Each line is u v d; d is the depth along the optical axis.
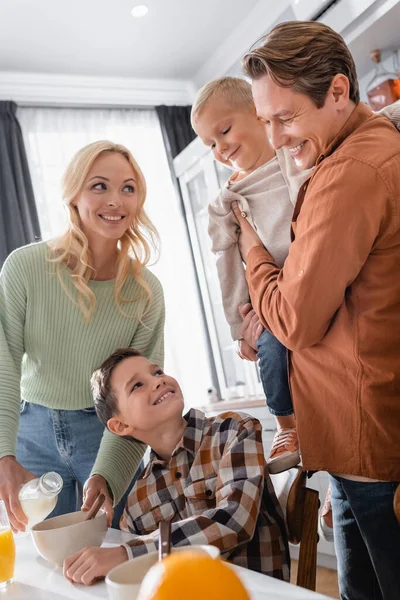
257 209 1.60
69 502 1.74
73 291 1.65
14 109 3.72
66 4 3.21
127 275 1.74
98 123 4.03
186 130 4.23
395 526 1.02
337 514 1.17
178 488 1.26
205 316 4.05
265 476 1.20
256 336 1.59
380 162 0.97
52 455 1.72
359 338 1.01
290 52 1.02
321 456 1.09
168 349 3.99
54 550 1.02
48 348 1.67
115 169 1.65
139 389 1.33
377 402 1.01
